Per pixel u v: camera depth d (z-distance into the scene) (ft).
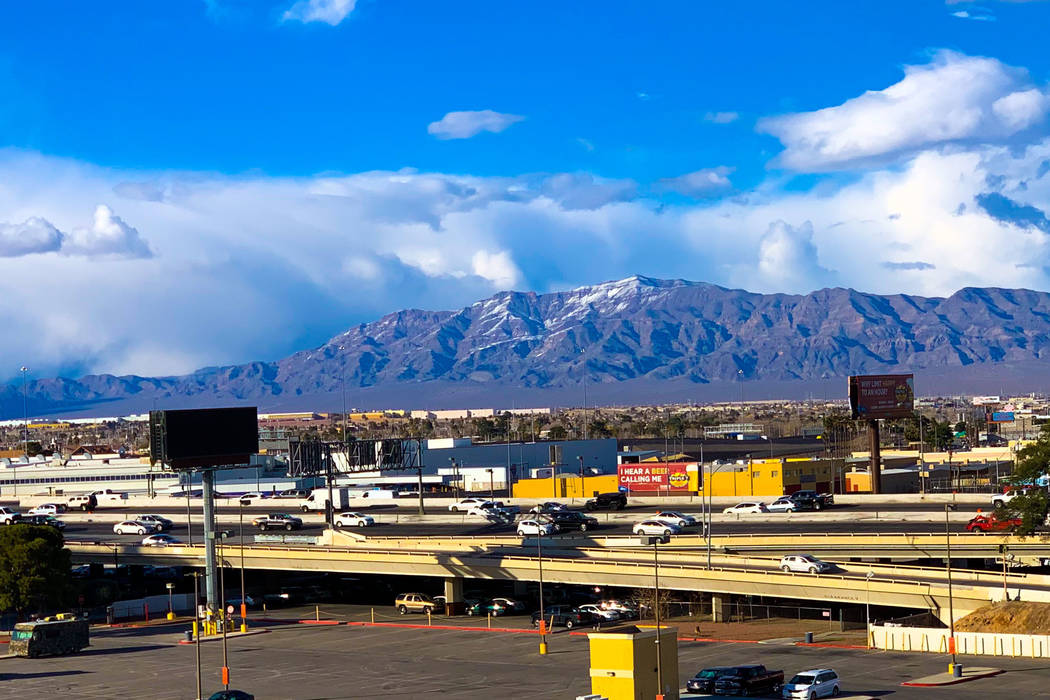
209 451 465.47
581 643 358.23
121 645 398.21
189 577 538.47
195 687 315.58
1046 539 386.32
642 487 652.48
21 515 647.15
